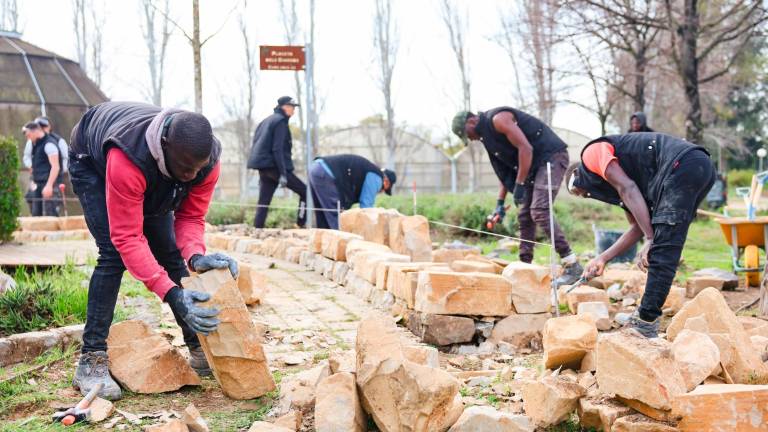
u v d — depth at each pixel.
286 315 5.52
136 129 3.28
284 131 10.39
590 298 5.41
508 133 6.34
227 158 32.06
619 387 3.00
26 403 3.42
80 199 3.59
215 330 3.43
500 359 4.43
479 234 12.96
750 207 6.96
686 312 3.90
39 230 10.80
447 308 4.60
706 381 3.30
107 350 3.72
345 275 6.84
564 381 3.19
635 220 4.29
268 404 3.51
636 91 17.34
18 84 17.28
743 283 7.33
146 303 5.67
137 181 3.26
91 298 3.60
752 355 3.57
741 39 21.33
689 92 16.69
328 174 9.17
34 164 11.26
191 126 3.19
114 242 3.35
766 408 2.86
